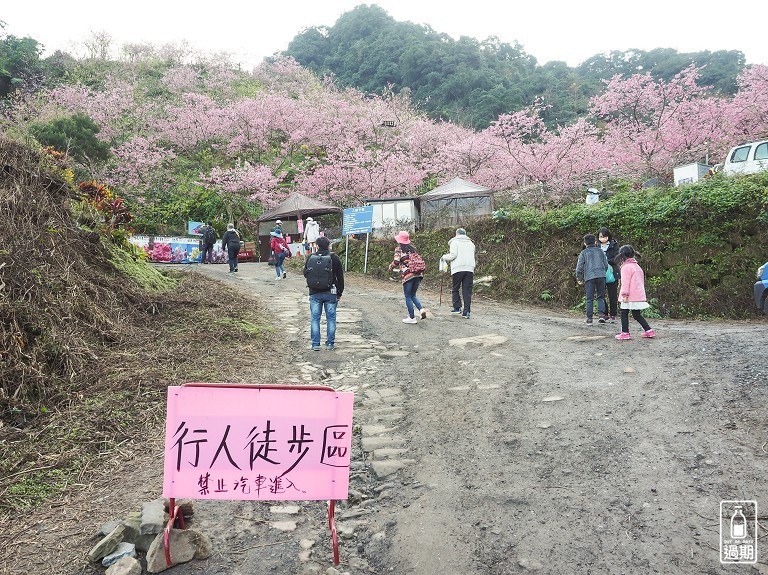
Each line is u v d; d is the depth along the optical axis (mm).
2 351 4879
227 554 2971
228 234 16297
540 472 3648
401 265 9281
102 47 49812
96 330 6375
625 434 4098
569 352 6824
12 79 37812
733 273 10562
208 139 35625
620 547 2762
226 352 6938
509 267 13594
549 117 55531
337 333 8641
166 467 2748
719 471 3404
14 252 6027
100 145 28516
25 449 4105
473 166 25891
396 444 4395
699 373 5355
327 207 24250
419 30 79438
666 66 65500
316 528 3266
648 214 11805
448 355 7109
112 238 9531
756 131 20859
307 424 2824
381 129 36594
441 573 2711
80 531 3174
